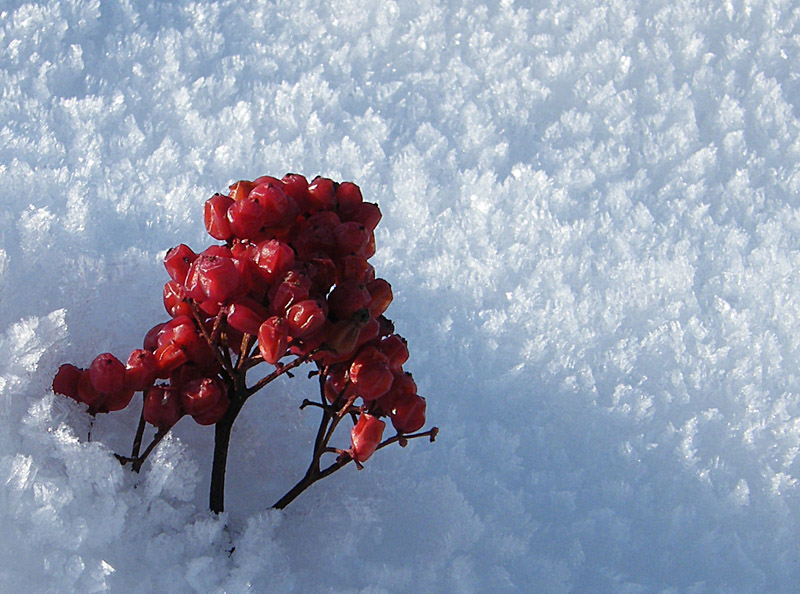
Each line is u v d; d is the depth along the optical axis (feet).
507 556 1.09
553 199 1.43
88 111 1.37
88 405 1.01
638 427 1.22
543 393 1.23
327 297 1.02
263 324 0.94
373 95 1.52
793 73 1.73
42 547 0.94
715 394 1.27
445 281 1.31
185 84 1.45
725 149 1.56
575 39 1.70
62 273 1.09
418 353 1.24
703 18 1.79
